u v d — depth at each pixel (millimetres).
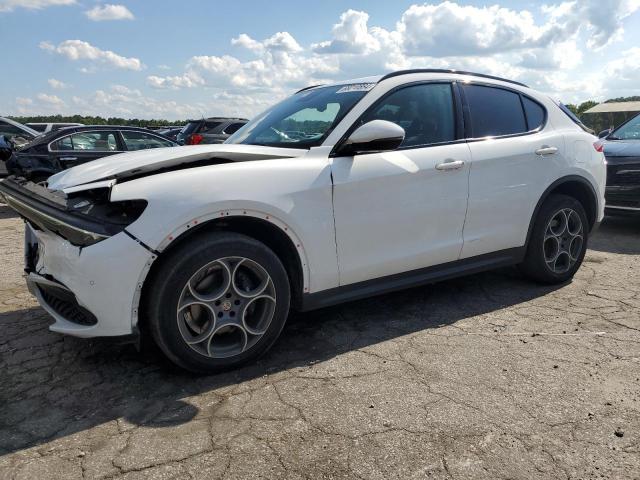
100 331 2668
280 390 2748
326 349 3260
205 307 2812
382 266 3432
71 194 2729
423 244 3602
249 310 3041
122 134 9594
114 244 2582
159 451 2236
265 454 2209
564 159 4289
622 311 3869
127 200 2611
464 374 2898
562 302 4078
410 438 2311
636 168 6551
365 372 2938
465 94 3934
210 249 2746
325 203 3129
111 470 2113
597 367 2973
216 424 2438
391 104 3551
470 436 2320
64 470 2115
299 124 3594
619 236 6691
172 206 2660
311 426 2410
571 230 4508
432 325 3631
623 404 2578
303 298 3195
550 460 2154
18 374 2963
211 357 2865
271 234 3104
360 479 2051
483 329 3551
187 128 15180
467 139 3830
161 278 2666
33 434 2375
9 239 6965
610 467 2111
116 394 2730
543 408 2545
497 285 4516
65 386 2822
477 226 3861
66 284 2697
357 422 2438
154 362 3098
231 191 2803
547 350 3203
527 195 4090
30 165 8750
